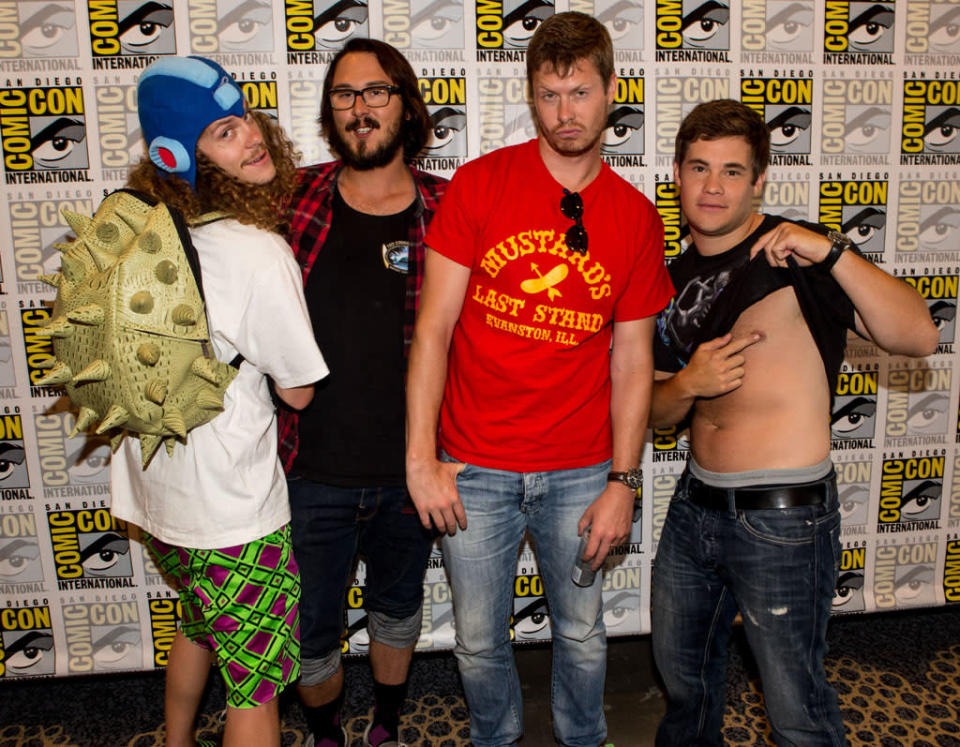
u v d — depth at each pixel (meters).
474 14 2.00
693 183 1.47
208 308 1.27
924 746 1.82
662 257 1.55
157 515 1.38
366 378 1.62
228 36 1.96
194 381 1.26
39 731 1.98
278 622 1.44
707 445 1.55
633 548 2.28
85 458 2.11
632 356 1.57
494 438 1.53
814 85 2.11
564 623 1.65
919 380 2.27
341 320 1.60
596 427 1.58
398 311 1.63
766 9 2.06
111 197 1.34
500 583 1.61
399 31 1.99
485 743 1.69
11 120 1.96
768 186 2.15
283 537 1.47
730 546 1.48
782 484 1.42
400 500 1.68
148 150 1.30
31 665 2.18
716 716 1.68
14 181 1.98
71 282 1.24
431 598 2.26
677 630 1.62
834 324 1.44
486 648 1.63
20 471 2.10
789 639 1.43
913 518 2.34
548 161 1.45
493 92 2.04
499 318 1.48
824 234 1.41
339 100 1.56
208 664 1.70
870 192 2.18
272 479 1.43
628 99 2.07
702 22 2.05
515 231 1.45
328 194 1.64
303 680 1.74
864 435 2.29
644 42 2.05
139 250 1.19
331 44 1.98
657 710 2.02
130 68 1.95
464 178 1.46
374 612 1.84
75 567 2.15
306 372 1.35
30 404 2.07
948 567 2.38
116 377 1.18
